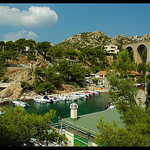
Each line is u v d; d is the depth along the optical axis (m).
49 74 75.00
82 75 87.12
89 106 52.62
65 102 58.91
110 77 19.17
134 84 17.78
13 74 70.56
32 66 79.12
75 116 19.98
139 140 9.68
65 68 82.69
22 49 111.12
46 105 53.56
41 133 12.90
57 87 78.56
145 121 12.62
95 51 128.12
